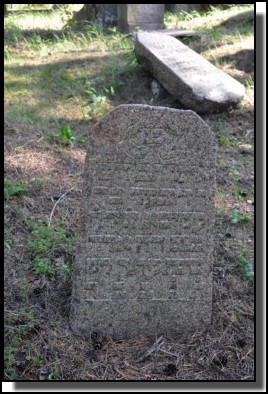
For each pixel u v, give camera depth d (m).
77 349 2.36
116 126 2.26
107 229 2.34
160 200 2.33
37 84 4.86
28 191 3.25
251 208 3.31
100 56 5.47
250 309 2.57
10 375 2.23
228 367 2.33
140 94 4.73
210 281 2.42
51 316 2.46
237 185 3.52
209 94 4.23
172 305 2.42
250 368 2.33
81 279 2.37
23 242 2.86
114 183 2.30
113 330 2.42
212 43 5.69
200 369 2.32
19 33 6.19
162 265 2.38
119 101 4.66
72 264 2.72
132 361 2.34
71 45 5.90
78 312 2.40
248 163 3.76
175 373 2.30
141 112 2.25
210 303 2.44
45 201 3.20
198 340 2.42
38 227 2.94
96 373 2.29
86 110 4.45
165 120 2.27
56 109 4.46
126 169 2.29
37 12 7.57
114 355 2.36
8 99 4.55
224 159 3.79
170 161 2.30
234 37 5.81
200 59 4.66
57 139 3.87
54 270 2.68
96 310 2.40
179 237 2.37
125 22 6.38
